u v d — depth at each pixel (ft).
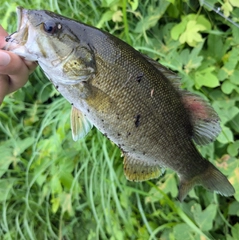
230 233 1.40
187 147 1.02
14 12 1.70
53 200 1.50
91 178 1.43
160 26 1.60
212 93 1.45
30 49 0.87
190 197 1.44
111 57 0.88
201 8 1.54
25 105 1.77
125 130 0.93
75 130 0.96
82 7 1.67
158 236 1.45
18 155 1.61
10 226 1.63
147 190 1.48
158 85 0.93
